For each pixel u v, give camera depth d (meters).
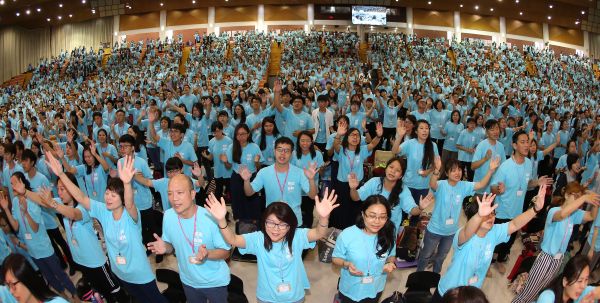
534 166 5.07
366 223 2.68
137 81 16.52
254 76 15.92
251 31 25.03
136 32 26.12
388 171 3.45
